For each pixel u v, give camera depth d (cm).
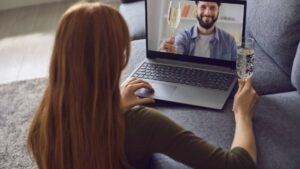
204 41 150
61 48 87
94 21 85
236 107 122
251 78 154
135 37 201
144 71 153
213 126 128
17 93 252
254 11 180
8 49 307
